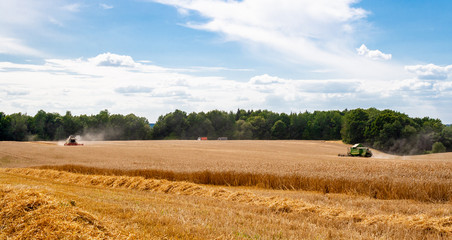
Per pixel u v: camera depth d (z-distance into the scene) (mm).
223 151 45969
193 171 20078
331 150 64000
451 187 13234
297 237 7031
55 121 115625
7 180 16078
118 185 17328
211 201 11820
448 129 82562
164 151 43875
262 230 7504
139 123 122375
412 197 13594
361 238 7242
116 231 6777
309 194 14602
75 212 7156
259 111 160750
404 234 7699
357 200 12602
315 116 123938
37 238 6152
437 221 8266
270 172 18438
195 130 123062
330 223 8602
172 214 8711
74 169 24094
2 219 6863
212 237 6875
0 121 102312
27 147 46906
